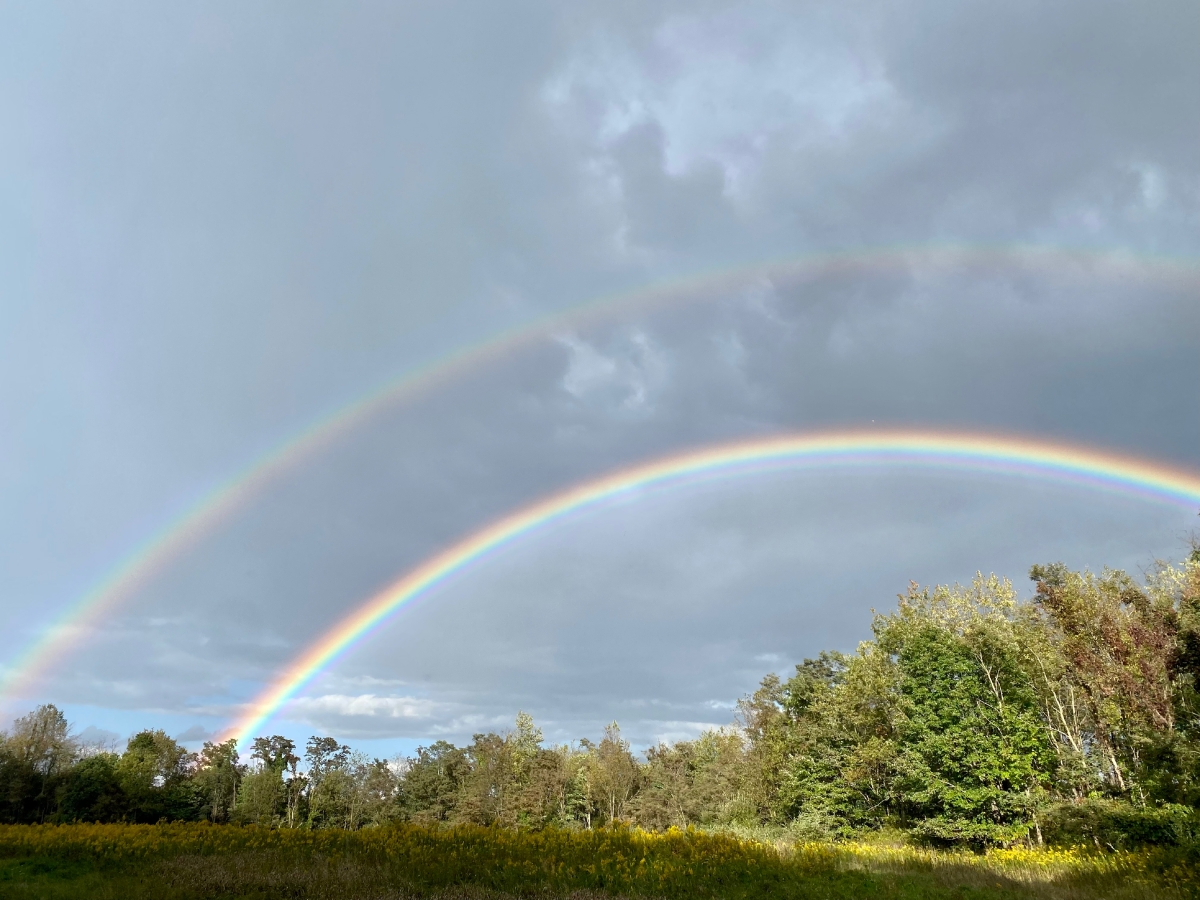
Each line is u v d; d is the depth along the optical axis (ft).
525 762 315.37
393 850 68.39
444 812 309.42
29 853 66.64
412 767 327.06
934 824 115.75
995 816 115.65
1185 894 58.18
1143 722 104.99
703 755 310.24
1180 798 90.33
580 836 81.35
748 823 205.57
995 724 118.01
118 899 47.09
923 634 129.90
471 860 64.03
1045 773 115.44
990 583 170.30
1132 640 117.19
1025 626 145.28
